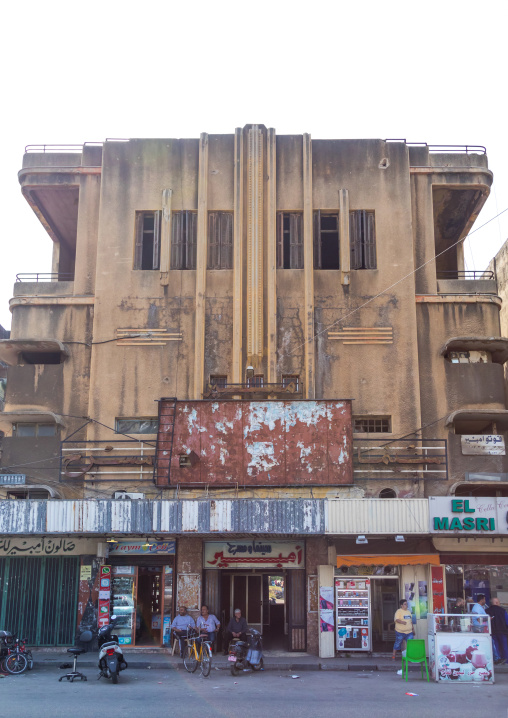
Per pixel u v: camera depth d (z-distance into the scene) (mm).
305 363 22047
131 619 20812
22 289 23438
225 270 22891
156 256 23141
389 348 22125
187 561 20953
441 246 27312
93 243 23469
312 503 18734
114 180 23562
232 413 21062
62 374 22453
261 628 21406
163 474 20688
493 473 21094
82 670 17688
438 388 21984
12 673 17031
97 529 18703
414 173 23656
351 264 22984
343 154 23672
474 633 15820
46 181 23734
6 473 21594
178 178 23609
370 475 21062
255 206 23031
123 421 22047
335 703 12945
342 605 20188
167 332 22438
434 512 18844
